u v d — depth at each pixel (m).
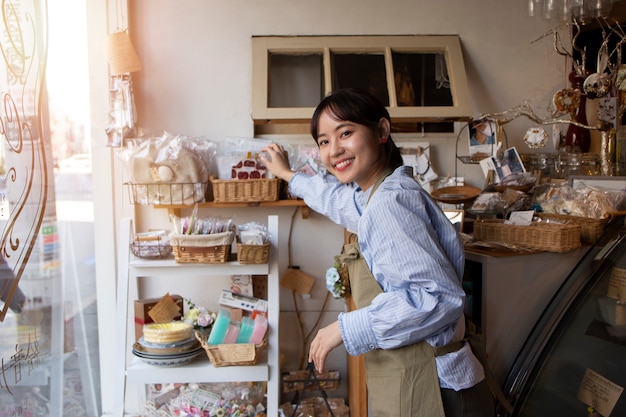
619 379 1.70
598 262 1.85
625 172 2.48
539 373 1.80
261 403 2.31
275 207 2.50
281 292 2.53
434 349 1.36
